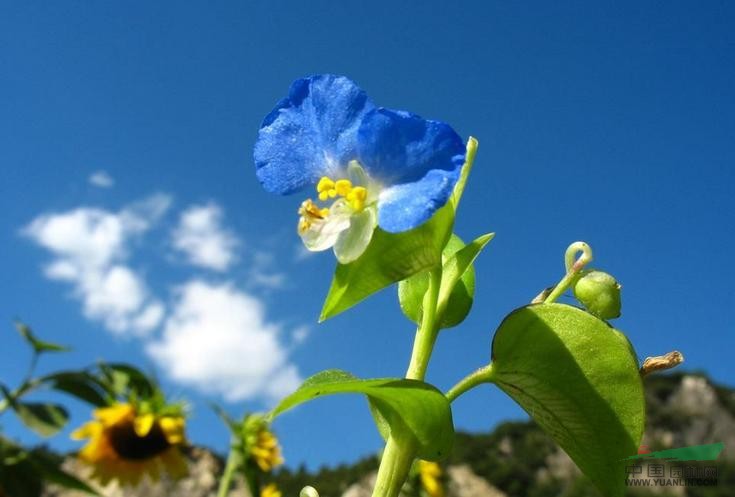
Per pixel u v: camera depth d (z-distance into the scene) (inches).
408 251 3.2
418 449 3.1
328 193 3.3
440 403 3.0
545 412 3.4
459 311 3.6
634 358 3.3
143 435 8.9
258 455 8.0
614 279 3.6
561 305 3.3
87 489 5.0
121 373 5.9
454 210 3.2
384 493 3.1
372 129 3.2
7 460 4.8
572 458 3.4
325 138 3.3
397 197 3.1
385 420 3.4
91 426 9.2
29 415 5.1
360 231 3.2
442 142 3.1
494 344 3.3
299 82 3.4
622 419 3.3
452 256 3.5
